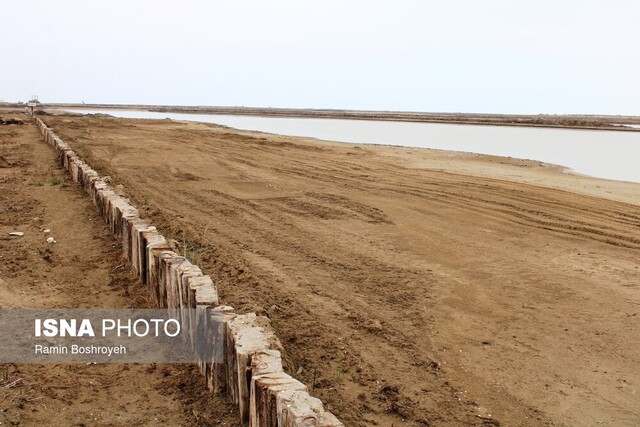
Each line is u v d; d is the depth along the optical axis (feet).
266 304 23.09
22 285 24.29
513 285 27.09
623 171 72.90
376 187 53.11
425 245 33.63
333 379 17.80
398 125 236.02
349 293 25.32
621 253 32.55
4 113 183.62
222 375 16.39
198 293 17.66
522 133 178.09
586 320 23.20
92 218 35.50
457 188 52.80
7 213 36.35
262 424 13.30
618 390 18.04
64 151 56.08
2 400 15.31
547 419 16.42
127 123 144.97
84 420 14.89
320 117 364.38
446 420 16.08
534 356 20.15
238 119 286.87
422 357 19.72
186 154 75.15
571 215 42.04
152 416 15.33
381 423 15.67
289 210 42.14
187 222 36.99
